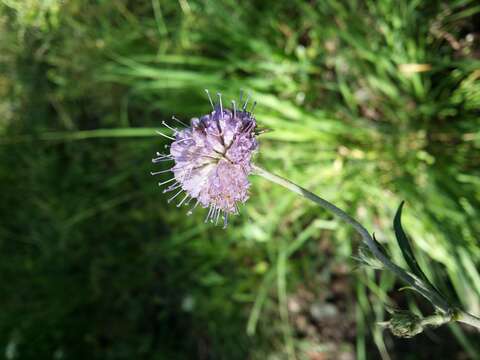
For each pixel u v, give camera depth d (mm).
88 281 186
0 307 193
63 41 164
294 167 148
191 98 151
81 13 159
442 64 131
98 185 181
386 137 143
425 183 137
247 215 152
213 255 166
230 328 167
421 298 147
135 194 175
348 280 158
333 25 143
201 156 81
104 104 176
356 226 79
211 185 82
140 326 182
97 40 163
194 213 164
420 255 132
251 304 166
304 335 162
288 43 152
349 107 147
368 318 155
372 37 141
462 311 77
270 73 152
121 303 183
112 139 177
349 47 144
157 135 167
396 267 77
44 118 188
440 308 76
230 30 148
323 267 160
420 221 134
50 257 190
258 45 146
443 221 130
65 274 189
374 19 141
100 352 184
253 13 150
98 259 183
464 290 127
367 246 82
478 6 129
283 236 156
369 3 139
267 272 161
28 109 189
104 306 185
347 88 146
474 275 123
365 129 143
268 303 164
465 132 135
